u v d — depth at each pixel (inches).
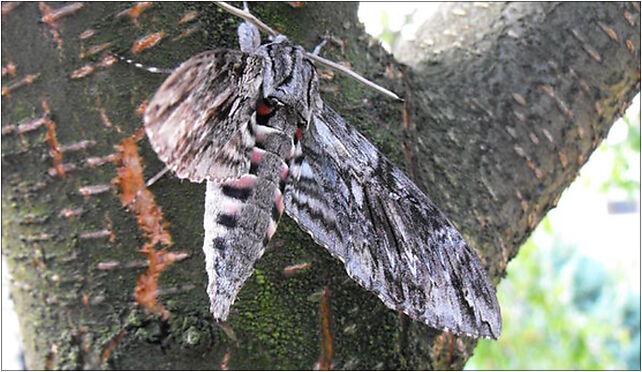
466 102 10.7
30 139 9.6
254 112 8.6
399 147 10.0
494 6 11.3
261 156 8.7
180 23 9.5
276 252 9.6
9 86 9.6
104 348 9.6
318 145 9.3
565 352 28.3
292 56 8.8
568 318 26.5
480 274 9.2
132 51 9.5
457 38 11.2
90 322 9.7
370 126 9.9
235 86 8.3
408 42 11.5
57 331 9.8
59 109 9.5
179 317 9.6
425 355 10.0
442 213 9.5
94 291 9.7
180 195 9.5
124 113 9.5
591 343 25.8
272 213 8.7
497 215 10.3
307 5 9.9
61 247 9.7
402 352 9.9
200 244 9.5
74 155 9.6
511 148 10.5
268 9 9.8
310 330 9.7
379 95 10.1
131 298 9.6
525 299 28.4
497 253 10.3
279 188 8.8
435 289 9.1
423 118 10.4
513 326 30.3
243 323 9.6
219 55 7.9
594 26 11.0
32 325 10.0
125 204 9.5
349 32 10.2
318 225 9.0
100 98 9.5
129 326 9.6
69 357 9.8
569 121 10.8
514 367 29.1
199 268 9.5
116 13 9.5
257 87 8.5
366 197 9.3
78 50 9.5
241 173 8.4
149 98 9.5
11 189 9.8
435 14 11.7
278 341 9.6
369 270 9.1
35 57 9.5
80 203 9.6
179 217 9.5
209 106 8.0
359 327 9.8
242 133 8.5
